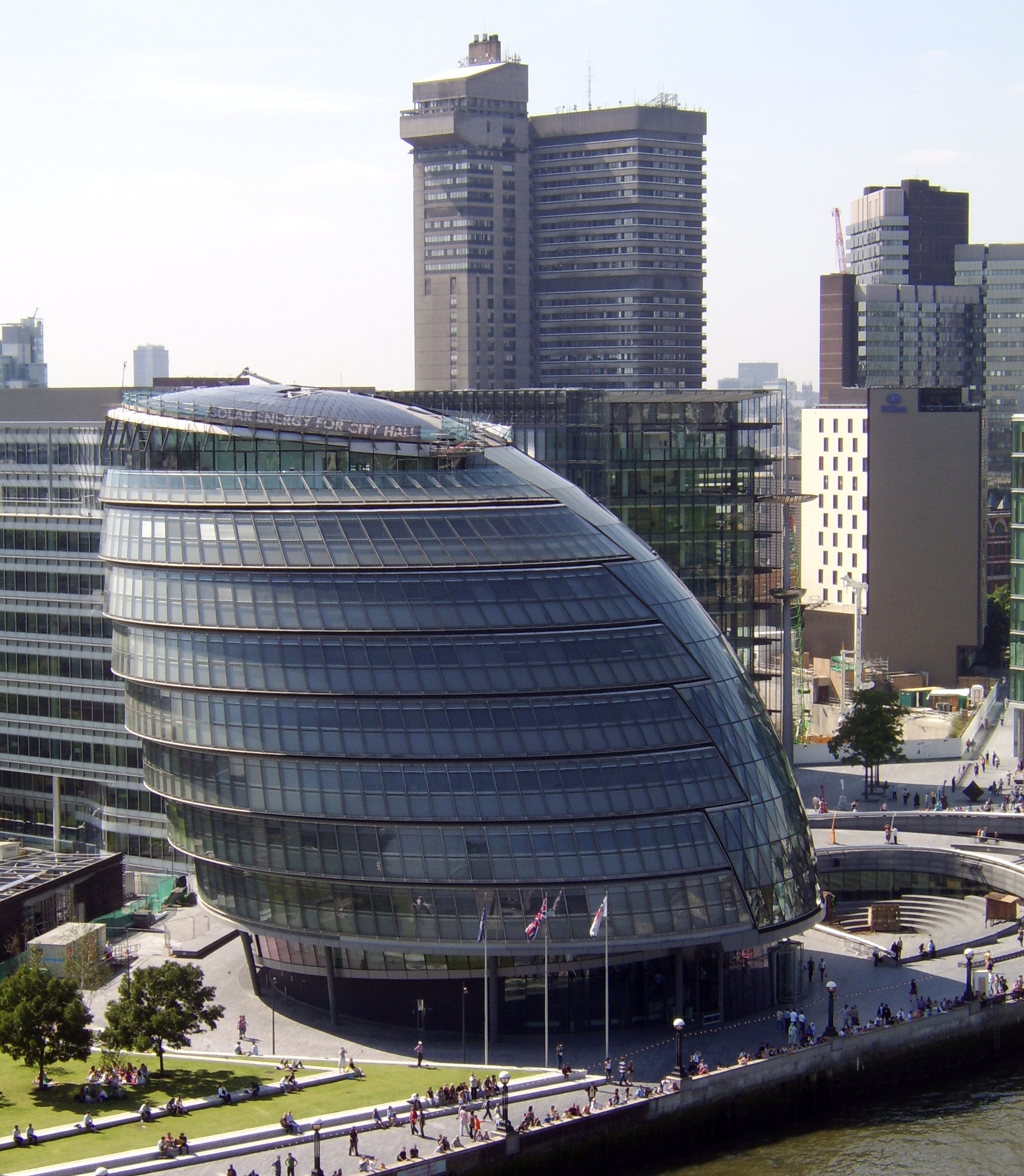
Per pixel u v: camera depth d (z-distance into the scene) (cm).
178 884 18400
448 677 13925
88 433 19812
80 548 19800
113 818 19862
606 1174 12281
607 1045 13538
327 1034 14012
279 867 14112
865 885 18438
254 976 15050
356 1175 11219
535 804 13625
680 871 13700
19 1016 12550
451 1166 11550
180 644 14788
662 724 14075
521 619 14125
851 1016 14050
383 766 13800
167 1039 12825
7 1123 11981
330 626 14200
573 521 14888
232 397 15988
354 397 16338
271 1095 12550
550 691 13900
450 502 14650
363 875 13762
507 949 13525
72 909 16850
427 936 13675
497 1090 12556
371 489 14750
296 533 14600
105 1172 11138
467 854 13588
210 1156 11512
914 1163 12375
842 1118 13362
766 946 14525
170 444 15712
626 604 14512
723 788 14100
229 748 14300
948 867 18200
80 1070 13162
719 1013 14200
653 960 13975
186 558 14938
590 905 13525
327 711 14038
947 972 15525
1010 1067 14388
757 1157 12606
